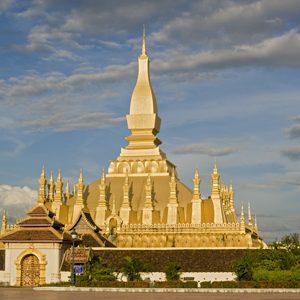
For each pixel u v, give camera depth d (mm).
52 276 84875
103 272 79312
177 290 70125
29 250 86312
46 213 89250
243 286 71625
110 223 114875
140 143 135375
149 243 112562
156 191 125062
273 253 80562
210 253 85812
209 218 118938
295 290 69625
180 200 123688
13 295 61500
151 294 64625
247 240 110750
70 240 89438
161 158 132125
